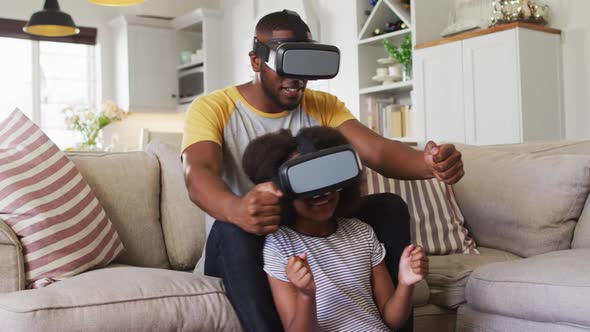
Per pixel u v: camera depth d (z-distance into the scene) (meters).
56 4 5.26
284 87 1.56
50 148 1.88
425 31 4.83
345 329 1.42
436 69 4.60
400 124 5.07
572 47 4.31
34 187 1.73
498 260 2.08
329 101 1.85
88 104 7.16
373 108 5.31
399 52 5.07
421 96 4.71
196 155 1.56
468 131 4.39
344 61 5.64
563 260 1.68
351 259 1.49
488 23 4.64
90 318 1.38
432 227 2.22
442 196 2.30
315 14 5.94
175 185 2.16
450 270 1.95
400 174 1.67
